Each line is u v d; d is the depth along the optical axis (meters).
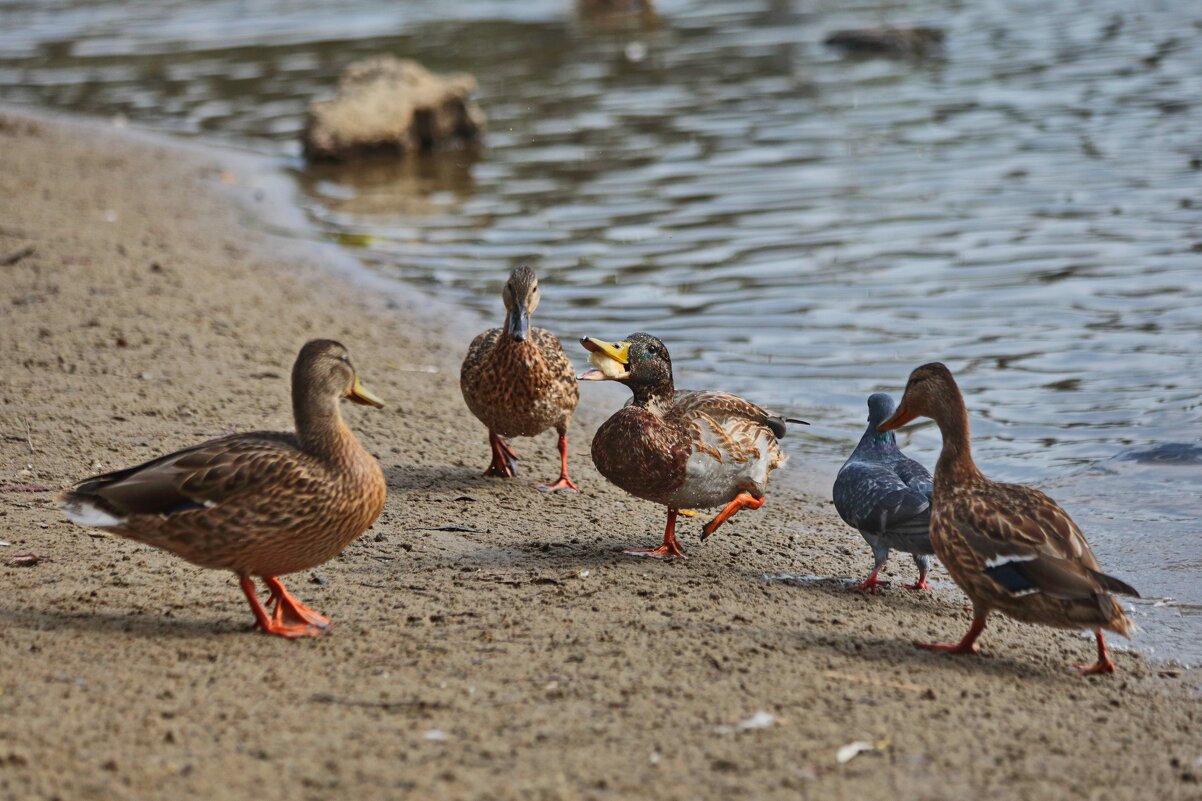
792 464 14.09
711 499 11.05
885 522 10.30
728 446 10.91
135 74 37.38
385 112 29.02
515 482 13.02
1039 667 9.11
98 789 6.47
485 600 9.45
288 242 22.30
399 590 9.64
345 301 19.19
